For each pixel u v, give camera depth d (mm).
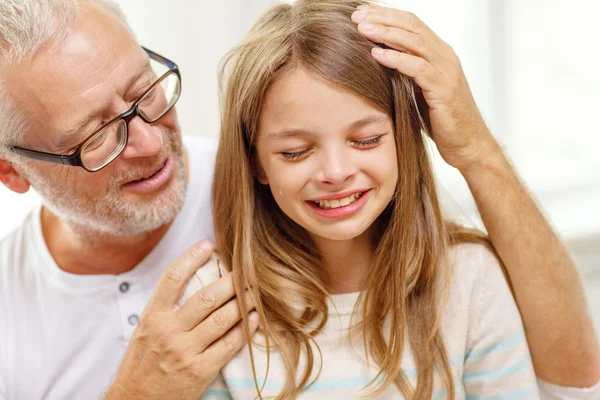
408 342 1008
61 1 1009
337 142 866
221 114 1025
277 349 1010
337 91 850
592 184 2002
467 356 1045
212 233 1257
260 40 921
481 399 1046
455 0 1903
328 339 1013
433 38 917
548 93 1985
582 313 1055
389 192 928
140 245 1227
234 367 1017
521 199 1005
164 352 986
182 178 1169
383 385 982
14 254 1298
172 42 1769
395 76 912
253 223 1028
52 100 1001
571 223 1927
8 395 1247
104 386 1237
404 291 994
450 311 1020
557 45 1962
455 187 1901
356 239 1028
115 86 1015
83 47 999
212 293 983
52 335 1231
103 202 1100
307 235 1042
